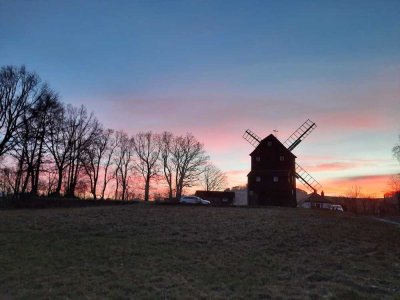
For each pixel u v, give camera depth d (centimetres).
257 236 2938
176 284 1772
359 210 10194
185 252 2433
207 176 13488
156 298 1582
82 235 2994
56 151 7812
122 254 2381
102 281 1825
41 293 1658
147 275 1923
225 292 1659
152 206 5191
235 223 3553
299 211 4778
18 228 3291
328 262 2167
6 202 5909
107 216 4025
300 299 1552
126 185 10888
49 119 7494
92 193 9456
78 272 1984
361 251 2456
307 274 1928
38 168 7431
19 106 6888
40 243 2695
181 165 11456
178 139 11500
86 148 8619
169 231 3153
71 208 5175
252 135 8406
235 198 11044
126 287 1730
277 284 1766
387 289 1672
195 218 3878
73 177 8581
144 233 3075
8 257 2294
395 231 3322
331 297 1570
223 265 2116
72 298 1595
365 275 1900
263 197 7575
